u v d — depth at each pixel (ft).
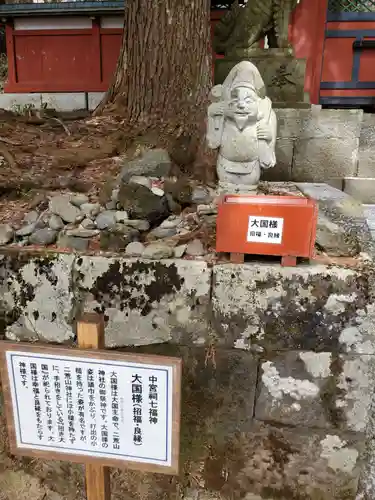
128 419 4.80
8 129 11.84
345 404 6.27
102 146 10.62
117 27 18.31
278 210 5.75
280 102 13.39
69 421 4.96
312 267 5.98
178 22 10.92
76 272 6.24
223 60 13.80
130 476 7.07
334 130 12.04
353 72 18.35
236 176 9.30
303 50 17.83
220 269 5.99
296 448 6.59
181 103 11.07
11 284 6.47
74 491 7.32
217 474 6.95
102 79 19.07
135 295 6.23
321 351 6.11
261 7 13.28
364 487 6.59
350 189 12.23
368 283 5.82
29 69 19.43
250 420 6.58
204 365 6.40
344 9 17.81
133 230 6.81
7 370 4.86
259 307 6.04
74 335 6.49
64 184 8.70
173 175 9.14
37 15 18.13
